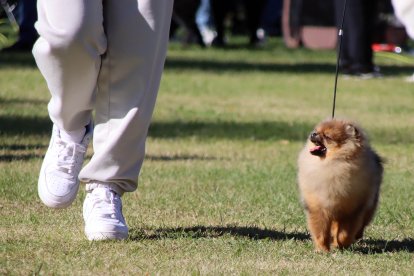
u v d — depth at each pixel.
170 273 7.84
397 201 11.95
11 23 13.59
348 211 9.03
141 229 9.78
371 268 8.36
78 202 11.20
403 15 24.78
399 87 28.36
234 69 33.88
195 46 44.56
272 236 9.73
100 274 7.77
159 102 24.23
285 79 30.64
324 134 8.92
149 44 8.73
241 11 51.72
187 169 14.14
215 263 8.28
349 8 29.81
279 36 50.50
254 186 12.84
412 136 18.97
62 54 8.43
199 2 44.69
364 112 22.73
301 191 9.23
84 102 8.86
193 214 10.80
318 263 8.48
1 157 14.50
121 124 8.78
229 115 21.86
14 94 24.17
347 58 30.95
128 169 8.99
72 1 8.37
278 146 17.34
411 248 9.41
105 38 8.67
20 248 8.64
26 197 11.36
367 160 8.98
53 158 9.33
